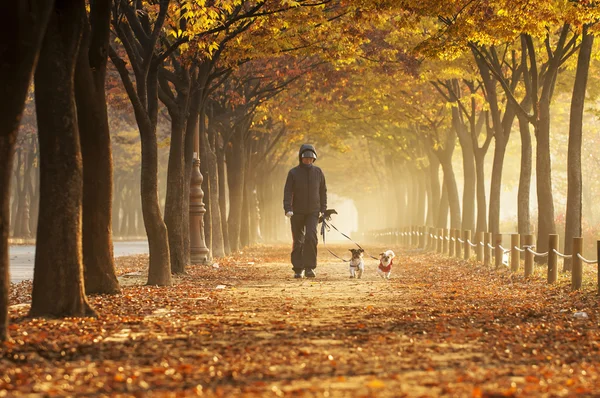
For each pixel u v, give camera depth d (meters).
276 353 9.30
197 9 19.41
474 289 19.27
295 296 17.12
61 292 12.04
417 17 20.72
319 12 22.09
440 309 14.42
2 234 9.40
